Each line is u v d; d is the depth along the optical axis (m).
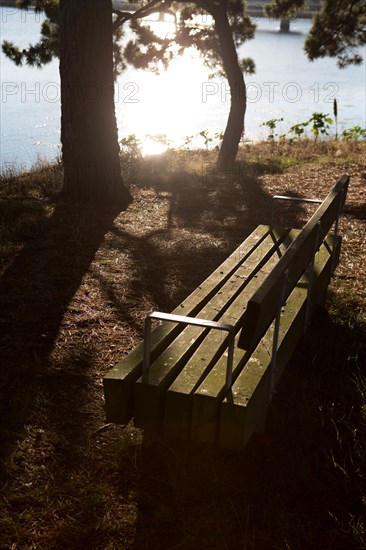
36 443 3.83
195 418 3.28
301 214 9.07
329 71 48.94
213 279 4.88
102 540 3.14
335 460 3.73
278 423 4.02
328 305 5.84
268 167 13.12
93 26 8.70
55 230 7.83
